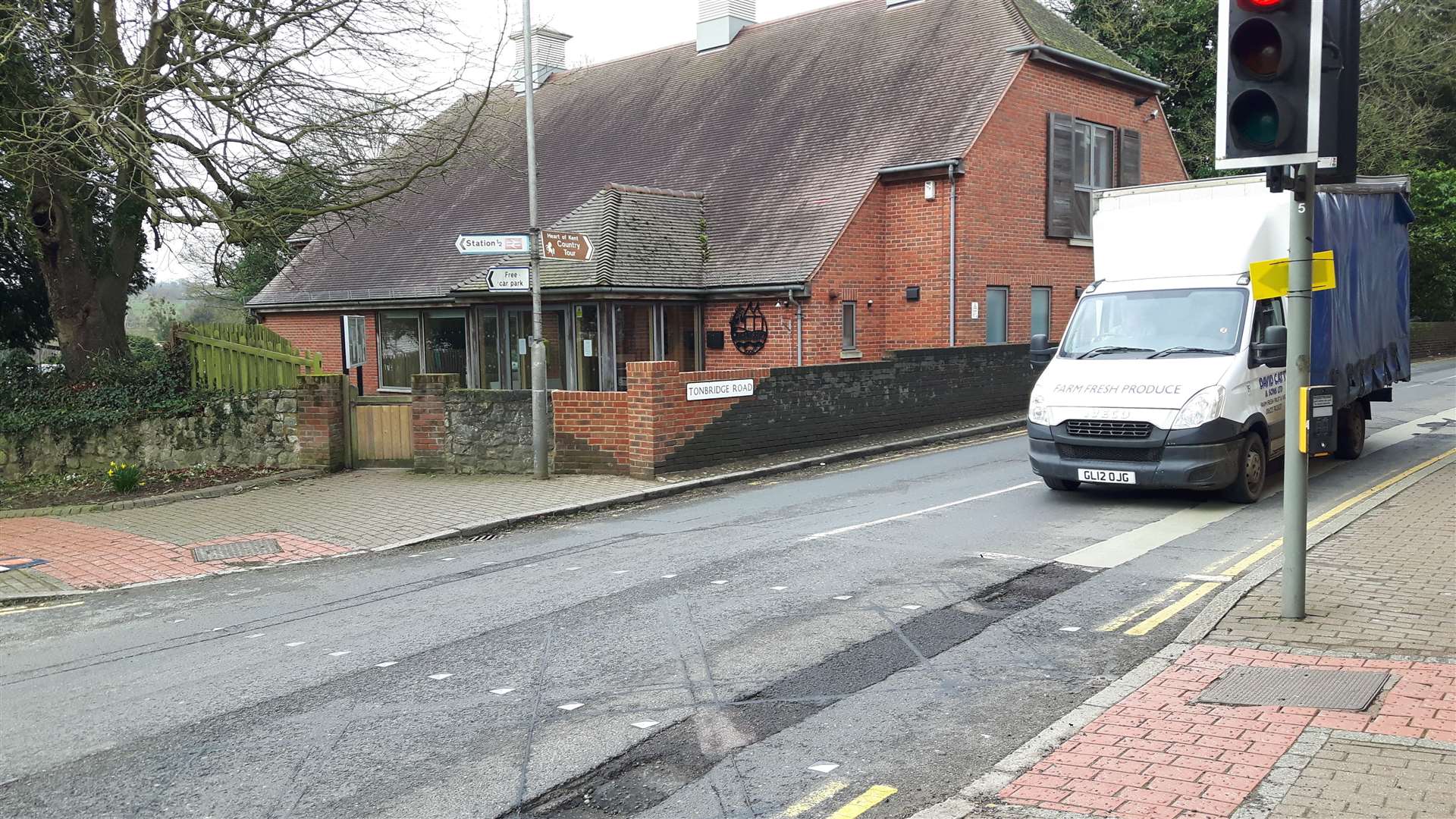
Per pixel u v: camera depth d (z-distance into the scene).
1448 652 5.75
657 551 9.84
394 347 27.06
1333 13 5.99
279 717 5.77
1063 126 23.50
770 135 24.70
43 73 15.58
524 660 6.56
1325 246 11.44
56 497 15.16
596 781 4.72
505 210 27.67
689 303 21.64
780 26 29.27
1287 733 4.78
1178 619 6.87
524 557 10.05
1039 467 11.24
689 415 14.52
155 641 7.68
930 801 4.40
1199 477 10.27
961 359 19.22
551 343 22.81
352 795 4.68
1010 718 5.30
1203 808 4.09
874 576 8.30
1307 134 5.85
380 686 6.21
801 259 20.42
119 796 4.80
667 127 27.58
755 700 5.67
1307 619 6.50
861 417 17.16
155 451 16.72
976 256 21.30
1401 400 20.14
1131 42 32.84
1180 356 11.03
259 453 16.33
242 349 16.52
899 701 5.59
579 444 14.75
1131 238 12.28
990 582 8.02
